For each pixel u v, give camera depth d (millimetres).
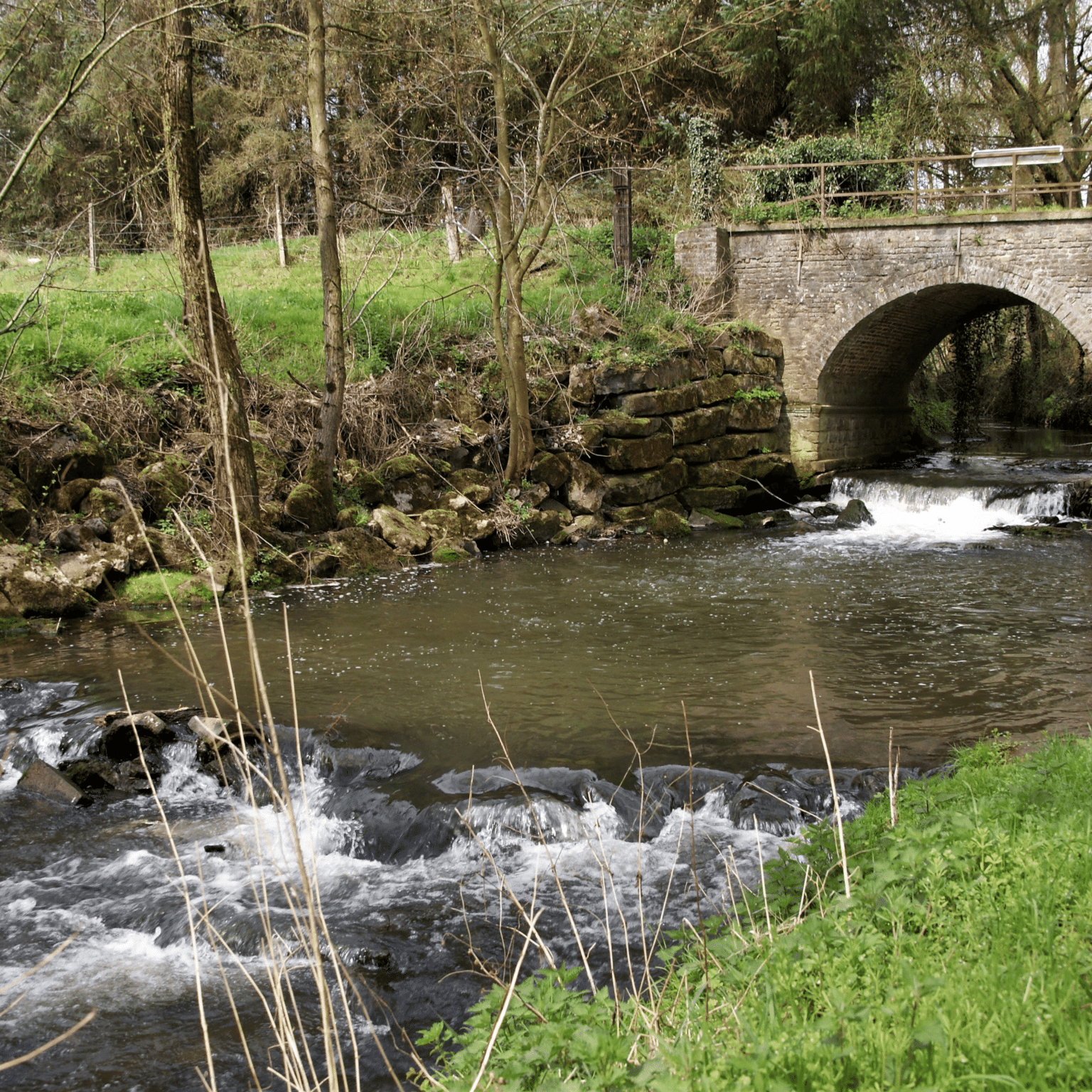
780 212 22766
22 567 12141
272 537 14352
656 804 6957
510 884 6125
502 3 17141
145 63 17344
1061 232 19562
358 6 16797
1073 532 17781
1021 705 8609
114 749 8148
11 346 14477
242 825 7246
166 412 15430
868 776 6984
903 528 19391
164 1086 4383
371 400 17109
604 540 17828
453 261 24656
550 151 17047
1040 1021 2787
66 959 5488
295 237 29438
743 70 26609
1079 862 3920
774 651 10500
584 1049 3055
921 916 3641
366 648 10797
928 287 21031
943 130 28172
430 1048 4613
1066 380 34969
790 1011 3137
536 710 8750
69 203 28078
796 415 22703
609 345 19266
